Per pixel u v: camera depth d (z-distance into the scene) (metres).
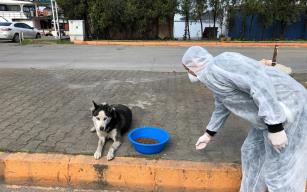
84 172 3.75
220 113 3.24
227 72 2.66
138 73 9.25
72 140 4.33
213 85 2.77
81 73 9.11
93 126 4.81
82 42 19.88
